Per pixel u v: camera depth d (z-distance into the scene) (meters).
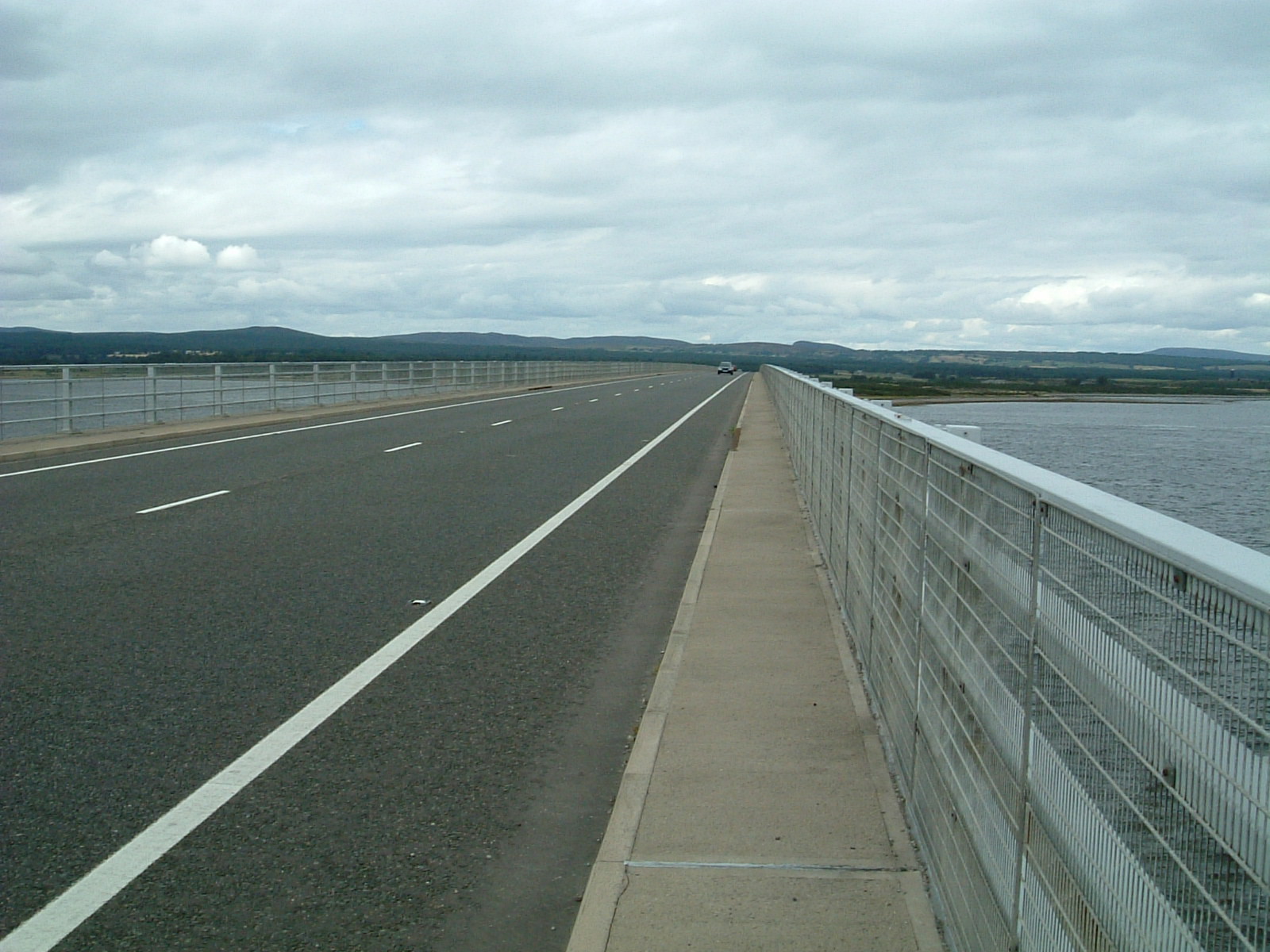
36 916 4.14
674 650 7.54
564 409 39.81
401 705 6.57
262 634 8.13
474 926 4.11
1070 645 2.61
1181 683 1.98
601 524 13.40
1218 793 1.84
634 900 4.12
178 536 12.26
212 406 30.75
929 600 4.50
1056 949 2.65
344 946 3.95
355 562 10.86
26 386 23.23
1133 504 2.50
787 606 8.80
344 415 34.81
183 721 6.25
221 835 4.82
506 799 5.25
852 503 7.96
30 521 13.16
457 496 15.73
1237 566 1.82
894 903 4.05
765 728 5.95
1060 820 2.64
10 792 5.27
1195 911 1.93
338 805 5.16
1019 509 3.09
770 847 4.52
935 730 4.23
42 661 7.39
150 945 3.94
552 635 8.19
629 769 5.40
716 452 23.05
